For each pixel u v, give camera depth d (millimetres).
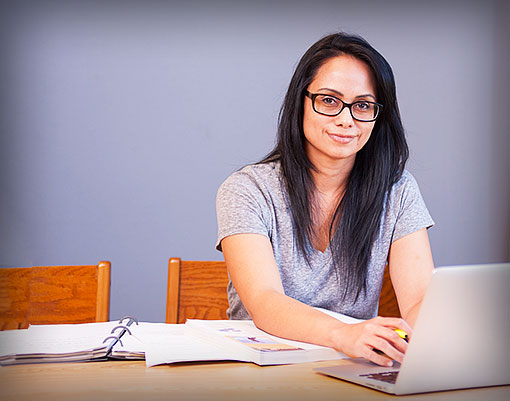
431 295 646
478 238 3098
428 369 682
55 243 2725
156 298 2824
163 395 663
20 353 810
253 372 778
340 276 1339
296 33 2951
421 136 3078
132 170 2814
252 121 2900
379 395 684
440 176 3086
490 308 679
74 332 990
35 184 2709
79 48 2773
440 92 3090
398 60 3070
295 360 843
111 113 2801
